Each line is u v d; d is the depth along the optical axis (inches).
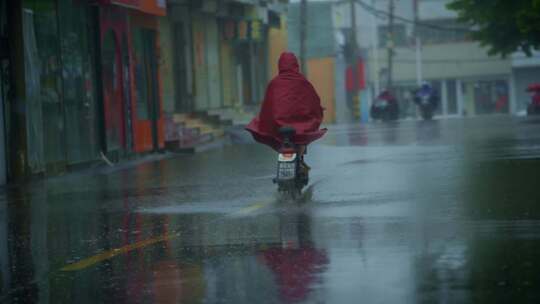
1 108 1191.6
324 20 4997.5
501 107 5570.9
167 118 1881.2
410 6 5565.9
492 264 509.7
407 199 810.8
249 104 2790.4
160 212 824.3
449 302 431.5
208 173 1214.3
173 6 2092.8
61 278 546.3
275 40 3100.4
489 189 853.2
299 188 904.3
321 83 4749.0
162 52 2016.5
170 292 485.1
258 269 532.1
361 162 1261.1
